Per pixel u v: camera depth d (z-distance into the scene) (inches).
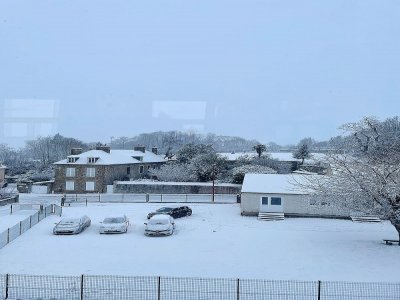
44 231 1154.0
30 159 2933.1
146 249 941.8
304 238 1053.2
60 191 2261.3
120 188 2180.1
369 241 1016.9
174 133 3019.2
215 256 877.2
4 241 984.3
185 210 1403.8
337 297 618.2
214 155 2369.6
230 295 629.3
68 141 2945.4
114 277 666.2
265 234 1107.3
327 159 1133.7
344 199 997.2
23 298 609.3
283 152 2773.1
